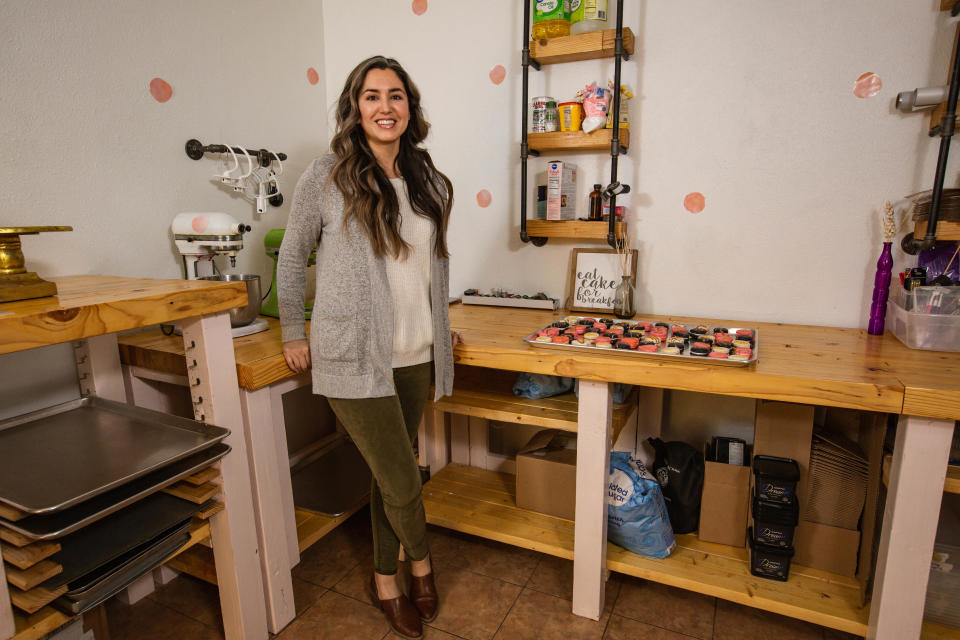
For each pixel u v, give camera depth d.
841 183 1.68
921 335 1.45
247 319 1.66
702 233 1.87
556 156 2.03
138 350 1.55
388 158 1.35
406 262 1.35
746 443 1.85
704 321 1.86
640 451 2.04
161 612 1.65
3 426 1.35
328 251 1.27
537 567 1.85
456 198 2.22
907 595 1.26
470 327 1.78
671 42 1.81
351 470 2.21
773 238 1.79
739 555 1.63
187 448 1.21
